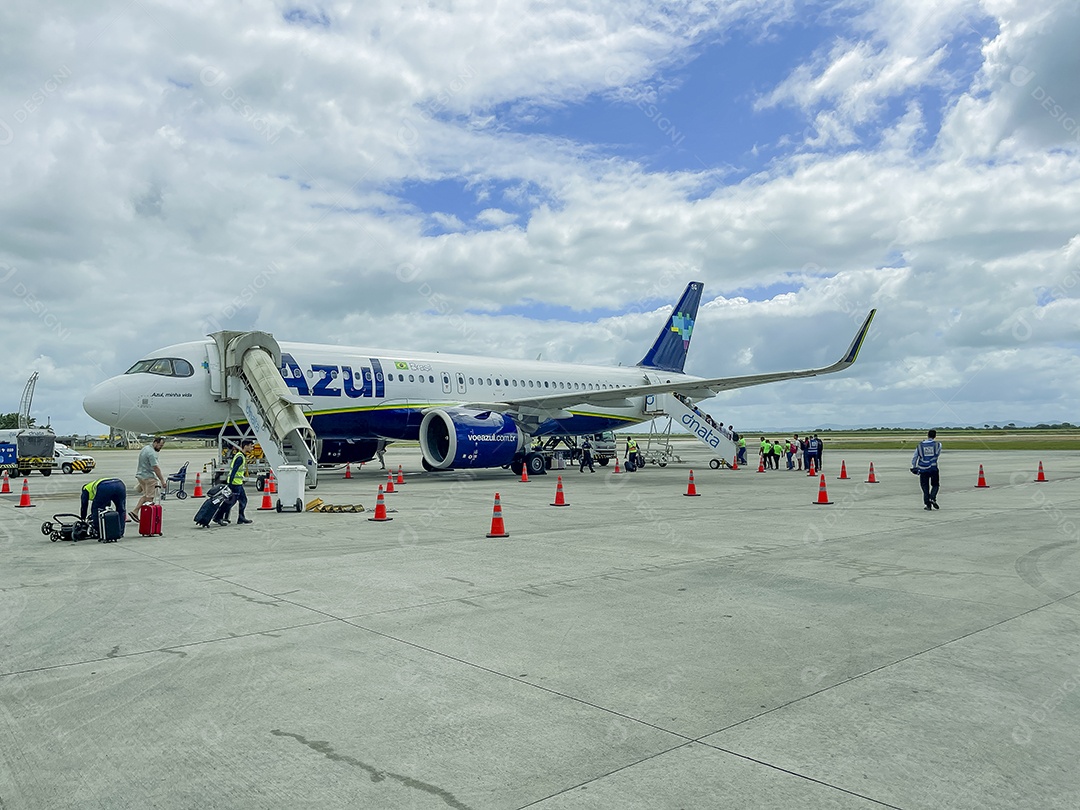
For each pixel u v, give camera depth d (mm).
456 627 6566
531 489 22094
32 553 10508
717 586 8289
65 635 6289
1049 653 5816
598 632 6418
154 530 12203
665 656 5742
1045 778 3756
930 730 4344
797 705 4734
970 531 12812
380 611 7133
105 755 4016
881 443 104438
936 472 16203
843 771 3832
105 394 20859
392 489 20609
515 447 25672
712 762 3936
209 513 13250
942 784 3693
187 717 4531
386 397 25609
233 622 6719
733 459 34906
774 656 5746
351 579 8633
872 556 10266
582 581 8547
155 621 6746
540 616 6953
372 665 5516
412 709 4664
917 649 5930
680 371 40844
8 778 3760
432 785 3684
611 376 35406
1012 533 12570
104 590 8023
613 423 35375
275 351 22359
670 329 40031
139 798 3559
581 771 3832
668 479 27109
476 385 28828
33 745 4148
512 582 8492
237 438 23703
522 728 4379
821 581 8562
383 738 4234
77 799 3549
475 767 3879
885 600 7613
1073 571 9164
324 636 6273
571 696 4898
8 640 6148
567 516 15094
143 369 22016
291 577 8742
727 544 11359
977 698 4855
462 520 14375
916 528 13227
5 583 8398
